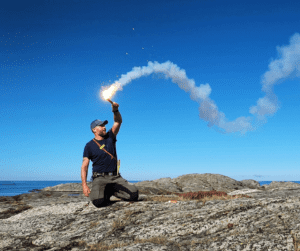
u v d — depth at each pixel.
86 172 6.78
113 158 6.89
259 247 3.70
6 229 6.28
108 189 7.04
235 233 4.37
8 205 8.79
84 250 4.65
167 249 4.12
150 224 5.32
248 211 5.14
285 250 3.52
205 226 4.82
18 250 4.97
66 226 6.03
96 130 6.89
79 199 9.98
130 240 4.77
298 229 3.98
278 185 19.48
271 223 4.42
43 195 11.71
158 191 14.59
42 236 5.55
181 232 4.78
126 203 6.97
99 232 5.30
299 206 4.91
